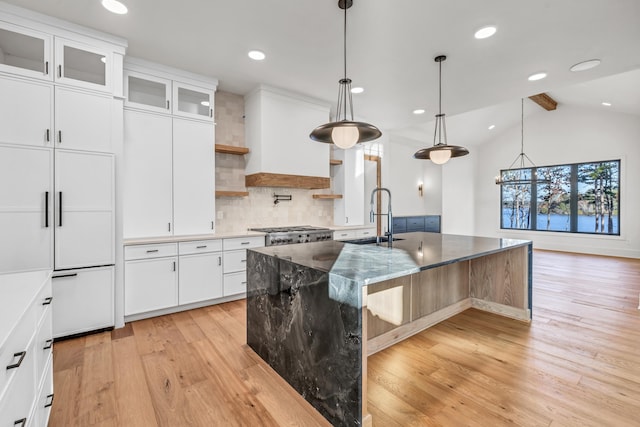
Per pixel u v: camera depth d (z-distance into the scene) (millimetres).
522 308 3041
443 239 3062
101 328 2771
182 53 3156
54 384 1949
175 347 2488
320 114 4531
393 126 5871
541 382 1972
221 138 4152
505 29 2680
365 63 3334
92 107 2758
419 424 1599
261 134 3959
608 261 6195
